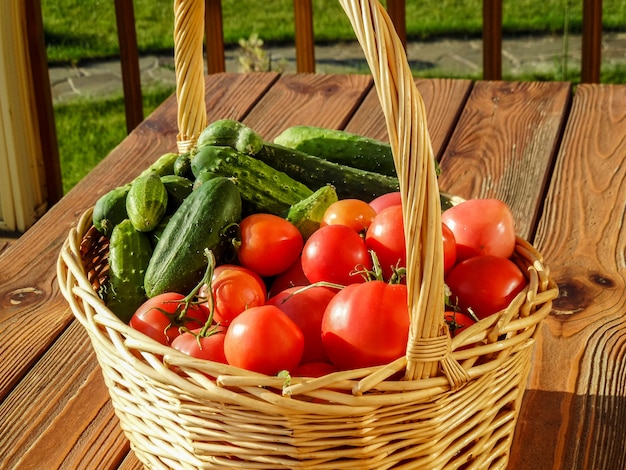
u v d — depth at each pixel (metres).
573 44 4.41
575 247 1.45
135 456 1.07
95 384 1.19
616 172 1.64
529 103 1.90
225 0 4.65
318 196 1.16
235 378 0.83
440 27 4.54
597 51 2.35
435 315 0.83
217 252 1.09
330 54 4.49
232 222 1.09
